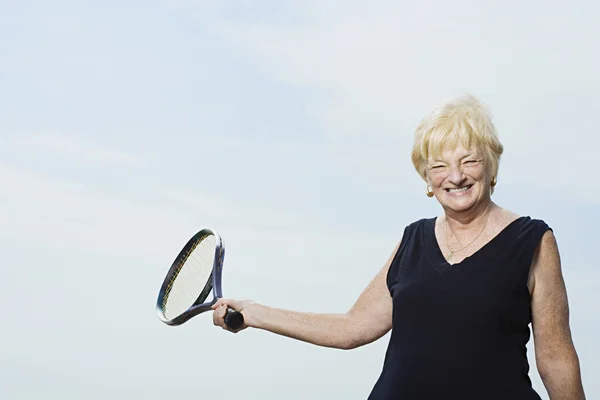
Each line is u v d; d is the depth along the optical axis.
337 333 3.87
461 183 3.29
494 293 3.27
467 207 3.30
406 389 3.36
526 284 3.29
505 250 3.31
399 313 3.46
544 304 3.32
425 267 3.44
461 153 3.26
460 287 3.31
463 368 3.28
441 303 3.33
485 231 3.38
